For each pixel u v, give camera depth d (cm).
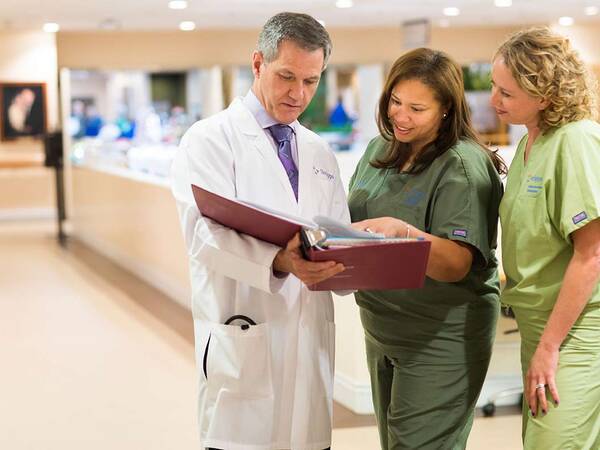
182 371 554
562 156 238
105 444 435
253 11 1098
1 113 1326
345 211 267
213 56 1421
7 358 590
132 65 1393
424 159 266
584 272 236
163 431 451
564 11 1157
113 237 962
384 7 1081
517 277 253
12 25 1230
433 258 249
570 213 234
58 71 1357
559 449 242
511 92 242
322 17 1212
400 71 259
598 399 245
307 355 256
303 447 257
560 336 240
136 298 774
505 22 1338
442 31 1456
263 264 231
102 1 959
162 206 782
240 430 252
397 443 279
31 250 1045
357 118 1480
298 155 258
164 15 1124
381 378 290
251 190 249
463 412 277
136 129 1196
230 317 251
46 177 1370
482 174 259
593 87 244
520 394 477
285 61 235
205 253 238
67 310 730
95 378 543
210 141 248
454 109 261
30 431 454
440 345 271
